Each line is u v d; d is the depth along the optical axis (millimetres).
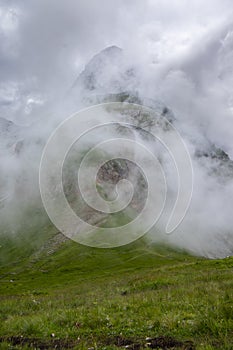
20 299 30234
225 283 19375
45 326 13383
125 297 19688
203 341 10086
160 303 15656
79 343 11352
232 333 10297
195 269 36562
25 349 11172
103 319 13570
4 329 13719
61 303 21891
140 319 13164
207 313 12227
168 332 11336
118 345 11000
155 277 31656
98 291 28938
